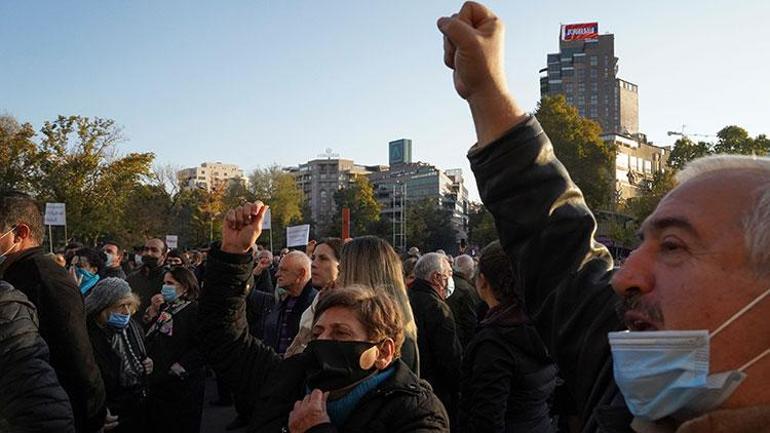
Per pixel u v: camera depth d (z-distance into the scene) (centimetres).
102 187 3769
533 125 176
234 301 274
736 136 5469
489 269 337
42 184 3688
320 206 17488
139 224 4747
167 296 579
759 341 106
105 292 470
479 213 8262
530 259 175
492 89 171
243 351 276
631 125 16300
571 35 16562
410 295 466
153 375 536
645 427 121
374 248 346
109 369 462
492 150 175
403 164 18525
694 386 107
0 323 252
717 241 112
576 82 16175
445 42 177
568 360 167
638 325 125
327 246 483
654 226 123
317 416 207
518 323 326
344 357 221
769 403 104
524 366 322
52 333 316
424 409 225
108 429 446
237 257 271
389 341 231
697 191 119
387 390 223
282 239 8244
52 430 254
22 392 248
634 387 117
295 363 241
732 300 108
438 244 9225
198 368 559
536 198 173
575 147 5069
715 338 108
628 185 8931
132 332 514
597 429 146
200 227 6125
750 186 114
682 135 6031
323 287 475
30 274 319
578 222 173
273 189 8556
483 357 324
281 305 562
